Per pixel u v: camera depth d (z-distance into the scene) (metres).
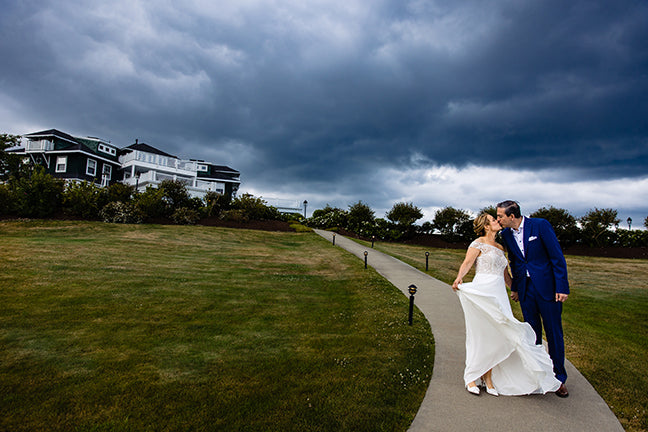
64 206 22.83
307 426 3.36
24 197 21.00
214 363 4.85
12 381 4.17
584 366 4.94
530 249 4.12
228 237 21.97
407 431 3.27
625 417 3.58
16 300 7.26
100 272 10.22
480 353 3.95
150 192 25.84
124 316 6.76
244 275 11.57
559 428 3.31
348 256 17.11
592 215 26.75
